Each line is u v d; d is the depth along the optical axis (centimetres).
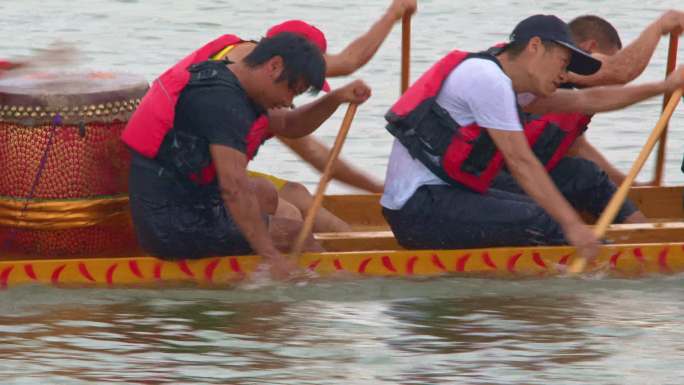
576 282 2311
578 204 2641
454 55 2298
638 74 2584
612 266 2334
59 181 2252
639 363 1944
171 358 1933
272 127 2370
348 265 2267
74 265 2208
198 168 2159
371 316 2131
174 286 2239
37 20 5588
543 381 1869
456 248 2322
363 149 3481
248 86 2148
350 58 2548
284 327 2072
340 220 2500
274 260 2219
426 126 2291
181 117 2153
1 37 5225
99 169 2273
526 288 2277
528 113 2450
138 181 2202
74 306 2139
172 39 5266
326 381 1853
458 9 6022
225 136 2125
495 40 5353
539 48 2262
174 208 2197
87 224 2284
